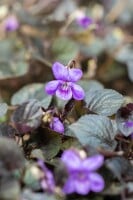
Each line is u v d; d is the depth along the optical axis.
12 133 0.23
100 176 0.19
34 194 0.19
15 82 0.38
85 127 0.21
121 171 0.20
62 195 0.19
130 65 0.37
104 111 0.23
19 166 0.19
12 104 0.29
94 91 0.24
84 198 0.20
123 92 0.40
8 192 0.18
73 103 0.23
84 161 0.18
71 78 0.23
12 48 0.39
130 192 0.20
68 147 0.22
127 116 0.22
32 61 0.38
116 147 0.22
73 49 0.38
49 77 0.38
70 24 0.40
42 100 0.27
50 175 0.19
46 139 0.23
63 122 0.23
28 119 0.22
